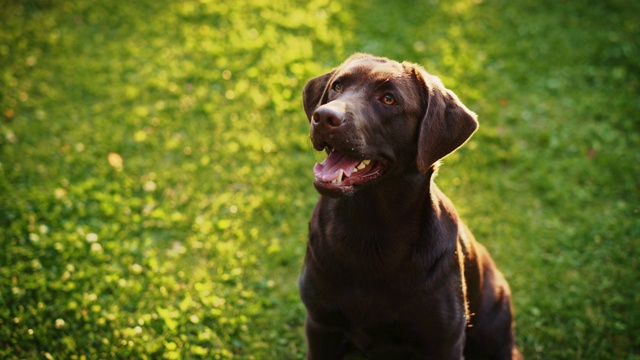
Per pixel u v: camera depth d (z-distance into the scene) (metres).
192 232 2.10
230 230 2.11
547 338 1.90
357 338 1.63
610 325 1.91
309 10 3.18
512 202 2.24
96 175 2.25
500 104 2.63
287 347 1.87
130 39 2.96
